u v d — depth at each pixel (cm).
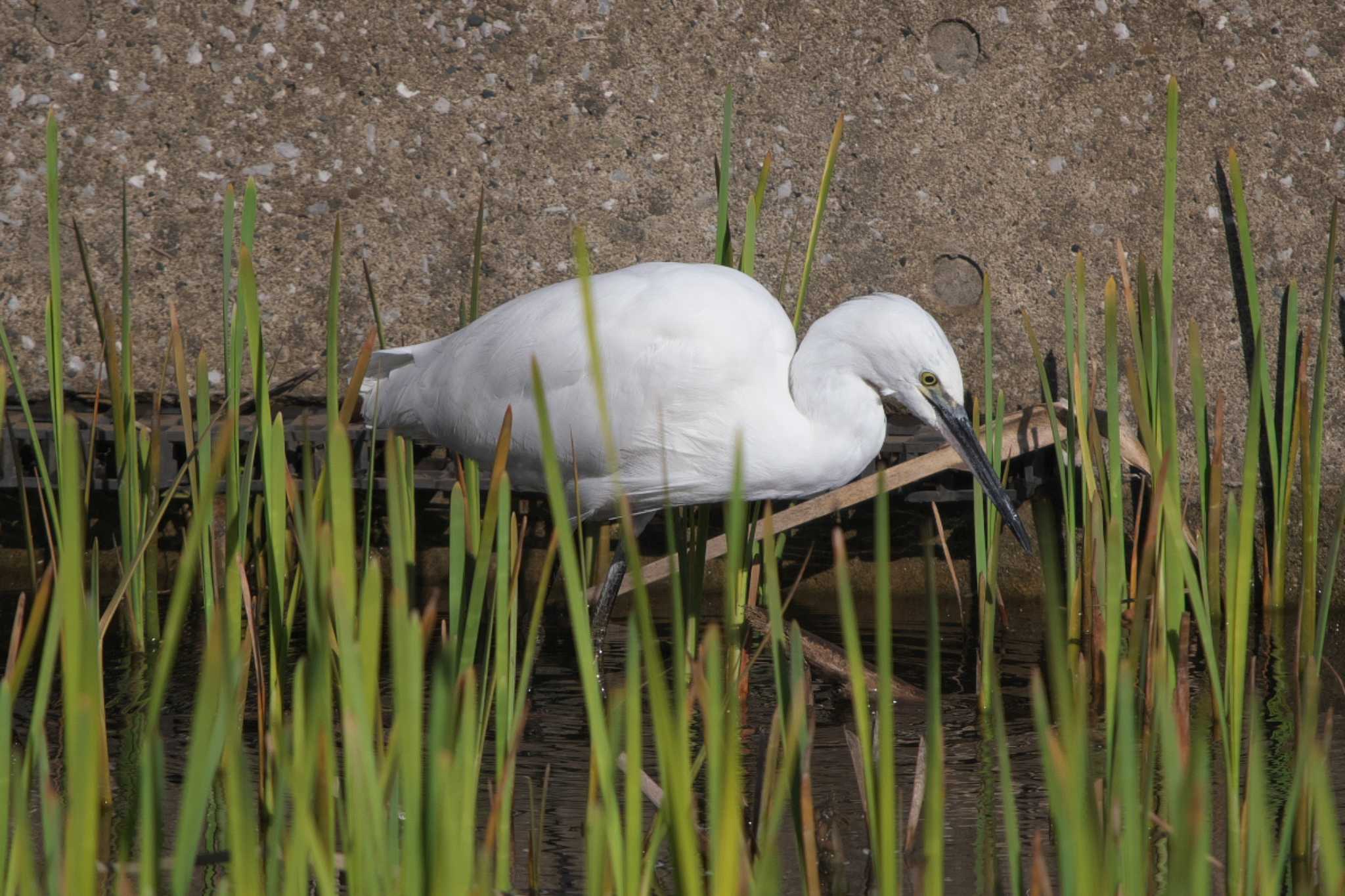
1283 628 685
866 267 763
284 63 746
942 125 752
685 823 247
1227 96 739
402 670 252
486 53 748
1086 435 633
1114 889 268
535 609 350
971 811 464
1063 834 257
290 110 750
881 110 752
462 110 752
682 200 759
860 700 277
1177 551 361
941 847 261
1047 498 751
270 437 471
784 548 762
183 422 645
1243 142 741
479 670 565
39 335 752
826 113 754
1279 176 740
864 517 778
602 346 588
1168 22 739
